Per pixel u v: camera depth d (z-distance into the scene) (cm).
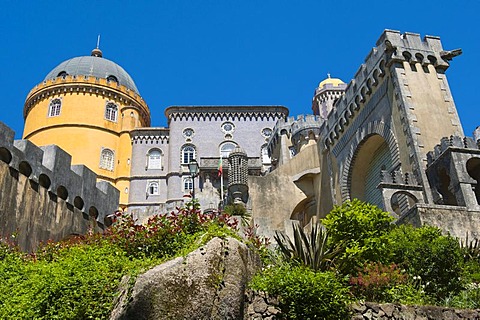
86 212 2377
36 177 2102
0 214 1878
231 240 1140
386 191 1992
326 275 1112
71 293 1075
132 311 991
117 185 5162
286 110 5500
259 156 5234
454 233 1706
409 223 1755
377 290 1175
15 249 1574
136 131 5400
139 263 1169
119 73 6056
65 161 2308
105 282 1098
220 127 5372
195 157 5191
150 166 5244
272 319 1057
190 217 1335
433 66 2430
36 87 5628
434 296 1223
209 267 1051
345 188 2809
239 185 3023
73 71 5772
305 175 3253
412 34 2486
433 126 2222
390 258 1308
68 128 5306
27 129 5519
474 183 1867
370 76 2609
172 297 996
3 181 1930
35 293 1104
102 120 5447
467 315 1131
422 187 2030
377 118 2525
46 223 2097
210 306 1005
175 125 5353
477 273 1300
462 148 1944
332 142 3091
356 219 1408
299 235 1317
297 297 1067
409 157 2170
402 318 1105
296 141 3731
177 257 1084
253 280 1127
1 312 1076
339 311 1070
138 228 1332
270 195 3155
